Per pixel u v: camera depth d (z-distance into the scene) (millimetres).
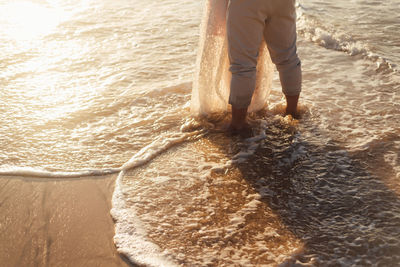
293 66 2758
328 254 1853
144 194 2268
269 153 2605
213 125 2916
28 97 3307
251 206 2172
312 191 2270
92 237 1980
